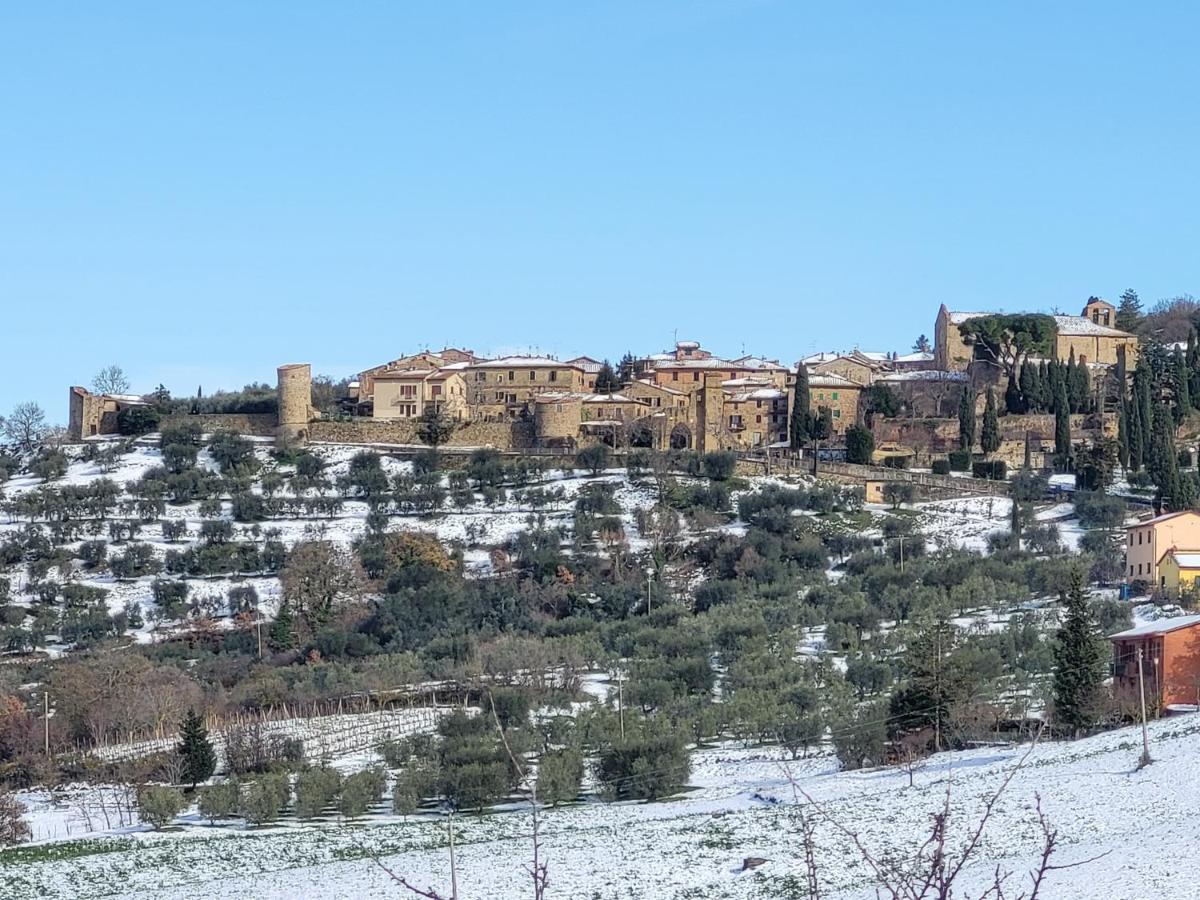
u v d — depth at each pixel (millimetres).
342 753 138125
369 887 87375
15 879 97000
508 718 134750
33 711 158500
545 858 91125
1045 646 142250
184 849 104125
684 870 85125
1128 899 65000
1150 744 104938
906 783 104688
